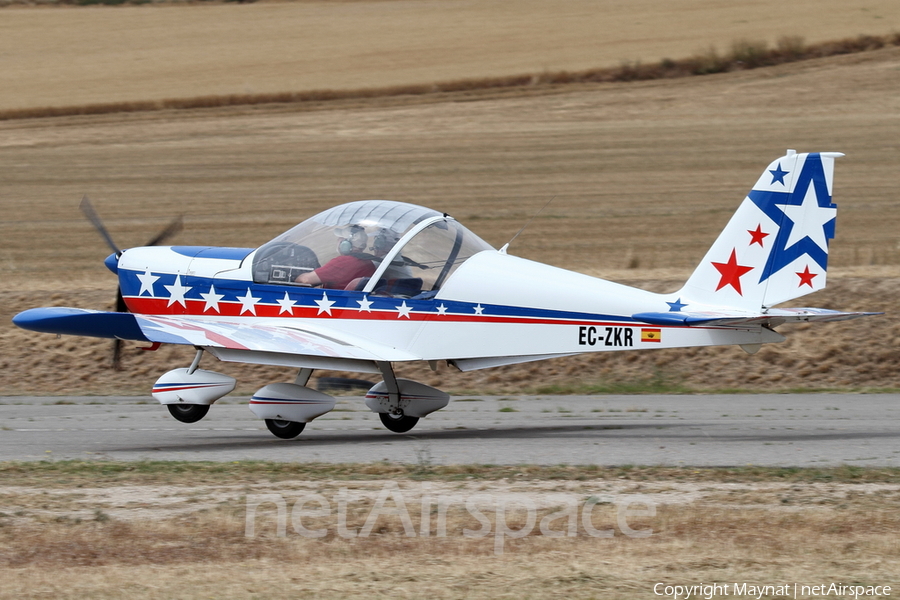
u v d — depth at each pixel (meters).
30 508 24.52
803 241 33.31
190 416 35.41
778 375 50.56
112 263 38.94
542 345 33.78
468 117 134.88
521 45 171.25
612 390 48.41
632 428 37.09
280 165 112.88
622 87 147.62
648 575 19.36
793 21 174.12
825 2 186.12
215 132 130.12
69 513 24.09
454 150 118.50
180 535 22.28
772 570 19.62
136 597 18.31
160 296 37.16
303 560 20.64
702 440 34.12
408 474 28.20
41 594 18.53
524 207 92.38
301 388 34.94
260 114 139.50
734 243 33.84
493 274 34.06
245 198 98.44
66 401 45.88
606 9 195.62
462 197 97.19
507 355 33.94
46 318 32.25
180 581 19.22
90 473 28.42
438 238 34.56
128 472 28.58
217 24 198.38
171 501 25.20
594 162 111.31
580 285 33.91
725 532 22.22
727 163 108.75
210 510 24.12
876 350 51.88
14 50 180.12
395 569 19.94
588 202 94.19
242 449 33.34
